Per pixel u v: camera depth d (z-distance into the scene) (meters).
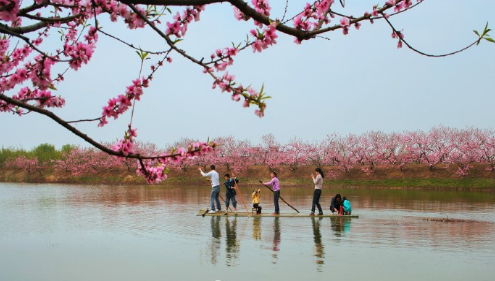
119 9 3.66
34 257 9.36
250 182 47.47
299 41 3.71
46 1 3.52
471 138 43.91
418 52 3.83
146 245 10.55
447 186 39.31
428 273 7.84
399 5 3.83
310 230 12.79
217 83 3.69
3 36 4.32
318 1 3.79
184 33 4.18
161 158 3.90
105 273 7.97
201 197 26.70
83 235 12.10
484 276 7.64
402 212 18.11
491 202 23.47
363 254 9.42
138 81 3.81
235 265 8.44
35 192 31.73
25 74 3.88
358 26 3.95
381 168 46.16
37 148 62.62
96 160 52.97
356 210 19.00
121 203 22.33
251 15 3.53
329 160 48.94
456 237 11.72
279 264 8.50
